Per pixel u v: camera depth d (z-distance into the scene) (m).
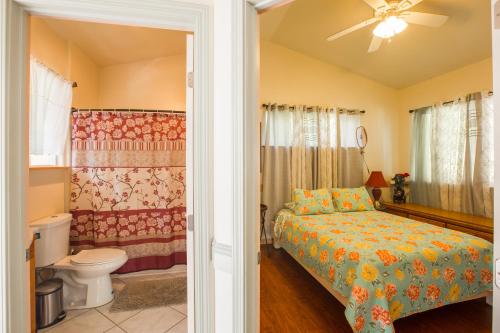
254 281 1.13
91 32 2.60
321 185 4.01
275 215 3.87
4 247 1.11
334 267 2.15
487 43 2.83
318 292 2.64
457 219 2.95
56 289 2.06
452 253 2.02
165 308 2.25
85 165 2.76
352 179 4.18
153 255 2.92
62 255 2.28
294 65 4.02
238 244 1.09
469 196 3.18
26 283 1.20
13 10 1.14
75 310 2.21
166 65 3.48
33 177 2.15
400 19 2.17
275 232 3.62
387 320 1.68
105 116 2.79
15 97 1.15
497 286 0.57
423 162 3.84
